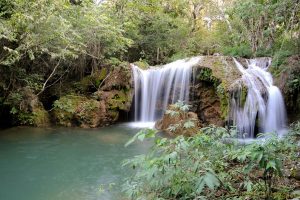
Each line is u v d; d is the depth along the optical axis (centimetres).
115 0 1588
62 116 1091
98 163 690
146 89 1255
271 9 994
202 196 377
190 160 382
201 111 1101
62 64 1215
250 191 396
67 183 577
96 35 1204
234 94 1006
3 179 597
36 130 1007
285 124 1060
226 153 436
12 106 1060
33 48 998
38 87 1120
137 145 837
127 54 1669
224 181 407
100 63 1280
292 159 484
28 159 715
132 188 420
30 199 513
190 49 1861
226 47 1756
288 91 1055
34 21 895
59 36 980
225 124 987
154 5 1761
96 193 528
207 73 1091
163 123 1005
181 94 1174
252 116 1016
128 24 1431
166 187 405
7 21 864
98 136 944
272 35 1439
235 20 1764
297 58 1062
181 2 2073
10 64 958
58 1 948
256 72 1153
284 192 391
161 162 359
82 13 1136
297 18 934
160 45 1738
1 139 884
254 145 350
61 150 788
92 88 1234
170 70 1228
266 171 360
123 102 1185
